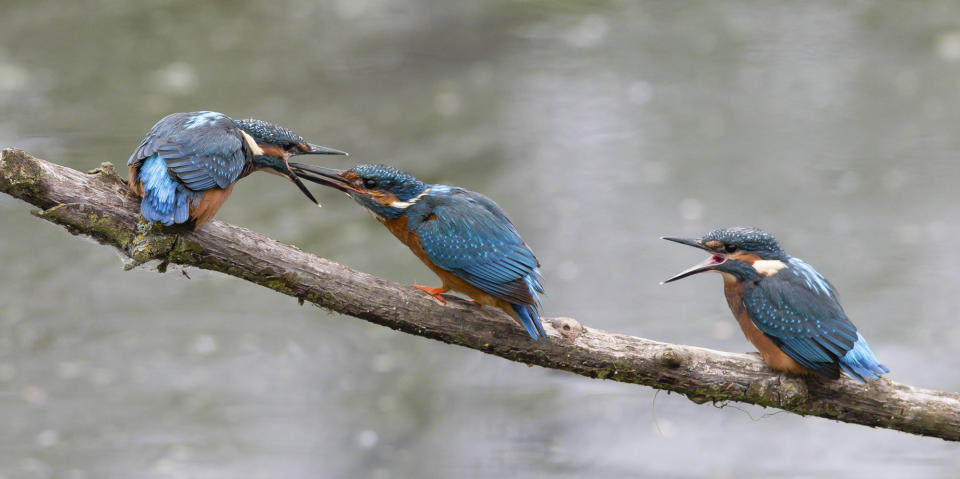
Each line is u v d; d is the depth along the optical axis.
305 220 15.59
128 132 17.66
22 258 14.55
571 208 15.93
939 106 19.80
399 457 10.98
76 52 21.48
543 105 19.88
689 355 7.40
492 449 11.17
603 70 21.83
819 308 7.36
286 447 11.15
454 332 7.25
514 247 7.24
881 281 13.94
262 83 20.45
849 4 26.47
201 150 6.83
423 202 7.50
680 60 22.64
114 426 11.39
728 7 26.27
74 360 12.46
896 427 7.45
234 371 12.34
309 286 7.07
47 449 10.93
